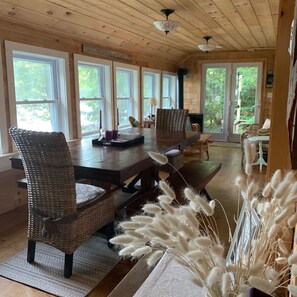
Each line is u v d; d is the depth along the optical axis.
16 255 2.40
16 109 3.45
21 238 2.70
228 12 3.94
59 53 4.02
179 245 0.60
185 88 8.32
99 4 3.45
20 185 2.64
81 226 2.14
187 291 0.88
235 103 7.98
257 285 0.53
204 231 0.73
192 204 0.66
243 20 4.37
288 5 1.24
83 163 2.25
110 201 2.47
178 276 0.94
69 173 1.96
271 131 1.36
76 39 4.32
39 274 2.15
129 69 5.89
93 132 5.12
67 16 3.60
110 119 5.41
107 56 5.12
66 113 4.27
